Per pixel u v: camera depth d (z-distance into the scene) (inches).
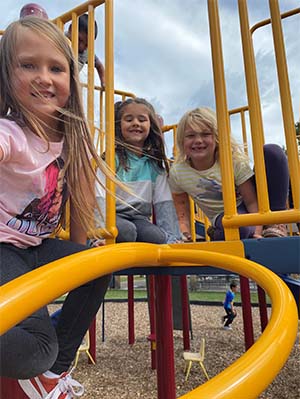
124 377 132.0
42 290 20.7
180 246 50.2
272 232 64.5
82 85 48.6
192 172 81.5
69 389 39.8
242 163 73.3
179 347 181.6
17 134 38.6
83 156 48.1
